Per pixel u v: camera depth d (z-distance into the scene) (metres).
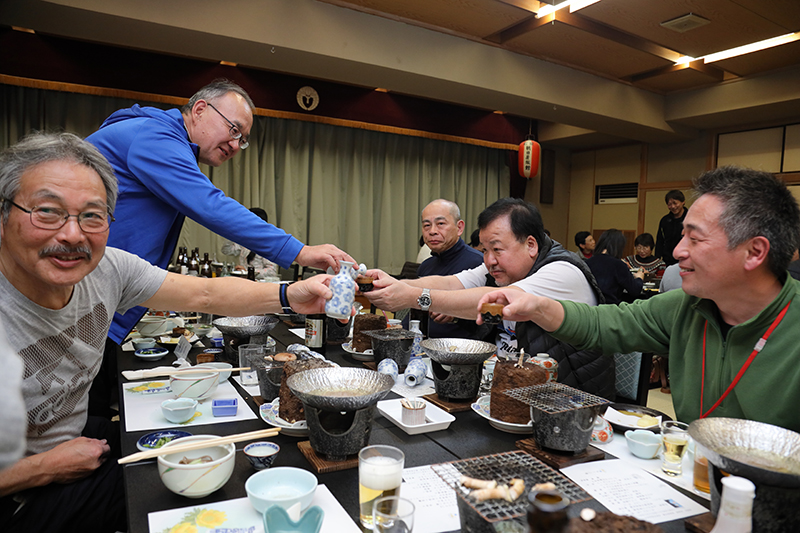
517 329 1.79
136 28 3.83
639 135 6.79
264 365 1.38
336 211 6.21
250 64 4.59
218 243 5.38
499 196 7.50
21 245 0.97
